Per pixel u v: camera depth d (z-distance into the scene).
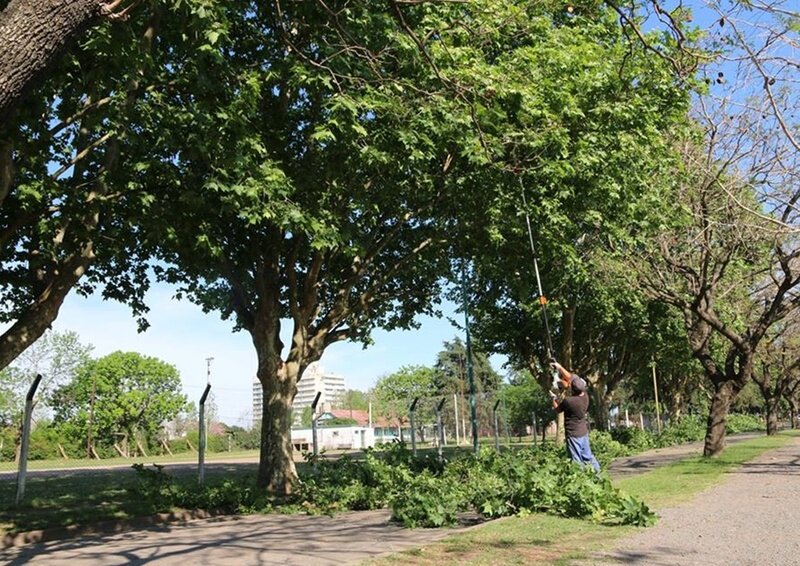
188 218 11.98
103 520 11.61
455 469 13.73
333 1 9.69
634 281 17.97
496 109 10.27
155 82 11.02
